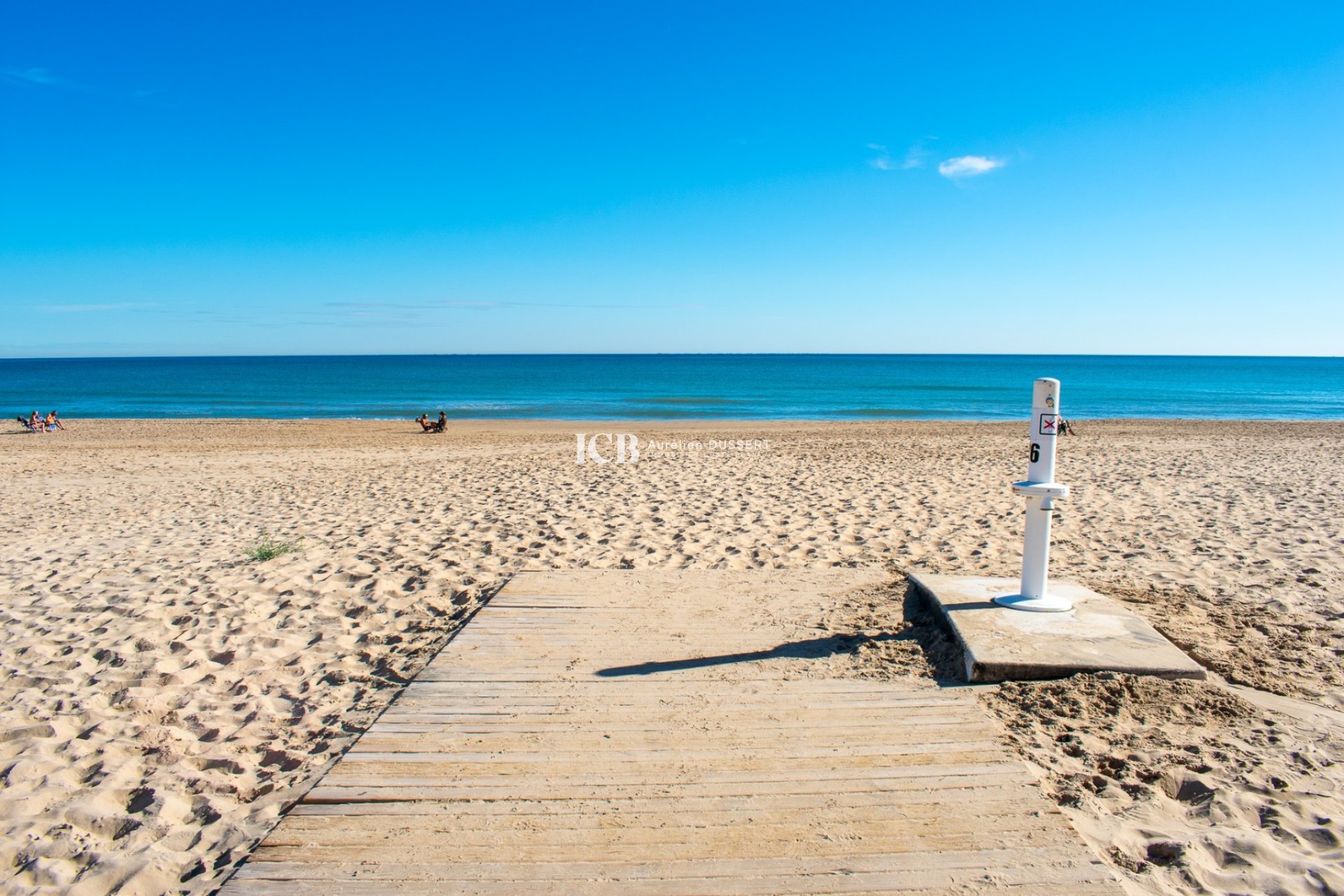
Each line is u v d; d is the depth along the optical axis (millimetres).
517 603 5711
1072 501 10297
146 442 23062
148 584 6863
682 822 2885
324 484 13477
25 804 3352
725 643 4852
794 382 69250
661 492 11273
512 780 3207
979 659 4078
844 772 3230
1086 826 2863
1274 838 2797
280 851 2750
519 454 18391
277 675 4828
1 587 6973
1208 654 4492
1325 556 7133
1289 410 39000
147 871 2850
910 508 9797
